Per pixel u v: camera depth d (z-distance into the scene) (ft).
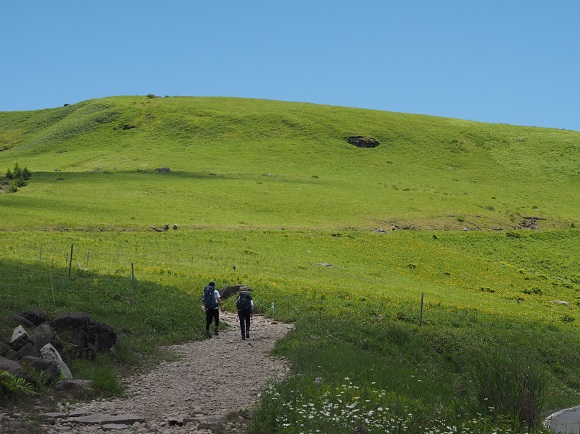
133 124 581.12
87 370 59.36
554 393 88.69
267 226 262.88
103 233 215.72
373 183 406.00
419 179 436.76
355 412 47.85
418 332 104.27
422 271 219.41
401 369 75.66
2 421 43.73
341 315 117.91
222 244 217.56
